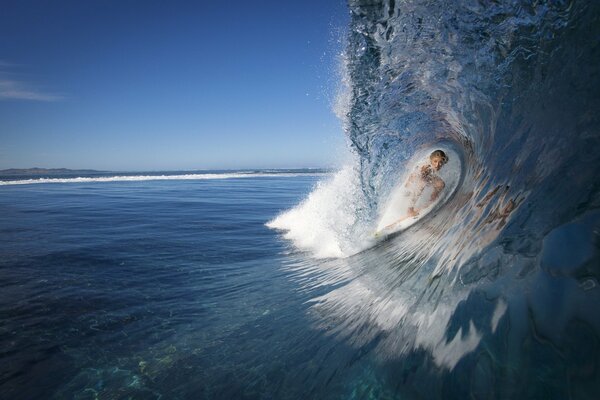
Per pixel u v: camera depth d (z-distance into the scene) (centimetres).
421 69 437
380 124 533
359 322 300
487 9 337
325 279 462
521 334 161
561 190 210
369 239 550
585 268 158
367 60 471
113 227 999
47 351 319
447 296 237
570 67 263
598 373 125
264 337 317
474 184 385
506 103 351
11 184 3469
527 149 284
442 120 503
